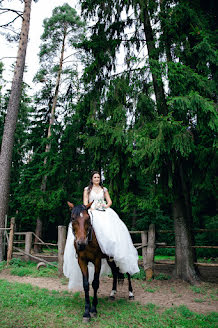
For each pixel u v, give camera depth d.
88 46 7.67
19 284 5.73
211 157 6.43
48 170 13.26
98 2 7.98
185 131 5.60
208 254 12.89
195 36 6.13
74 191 13.77
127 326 3.46
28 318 3.64
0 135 17.02
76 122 12.53
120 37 8.09
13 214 16.70
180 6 6.30
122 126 6.73
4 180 9.73
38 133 17.73
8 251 8.81
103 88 7.51
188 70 5.56
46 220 15.88
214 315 3.87
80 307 4.25
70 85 14.12
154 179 6.87
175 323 3.58
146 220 15.52
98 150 7.37
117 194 7.64
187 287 5.94
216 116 5.04
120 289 5.75
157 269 8.70
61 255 7.11
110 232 4.27
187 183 7.98
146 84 7.66
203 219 14.23
